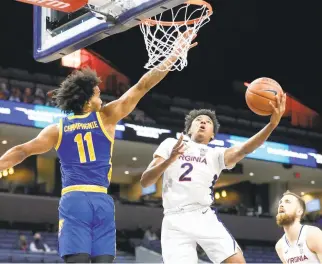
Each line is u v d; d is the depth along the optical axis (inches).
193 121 163.3
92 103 130.5
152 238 701.9
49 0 172.4
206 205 154.8
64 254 117.1
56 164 820.0
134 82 860.6
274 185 933.2
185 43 156.2
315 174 871.1
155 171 143.3
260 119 852.0
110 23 177.0
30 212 712.4
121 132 686.5
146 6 165.5
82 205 118.8
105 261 117.9
